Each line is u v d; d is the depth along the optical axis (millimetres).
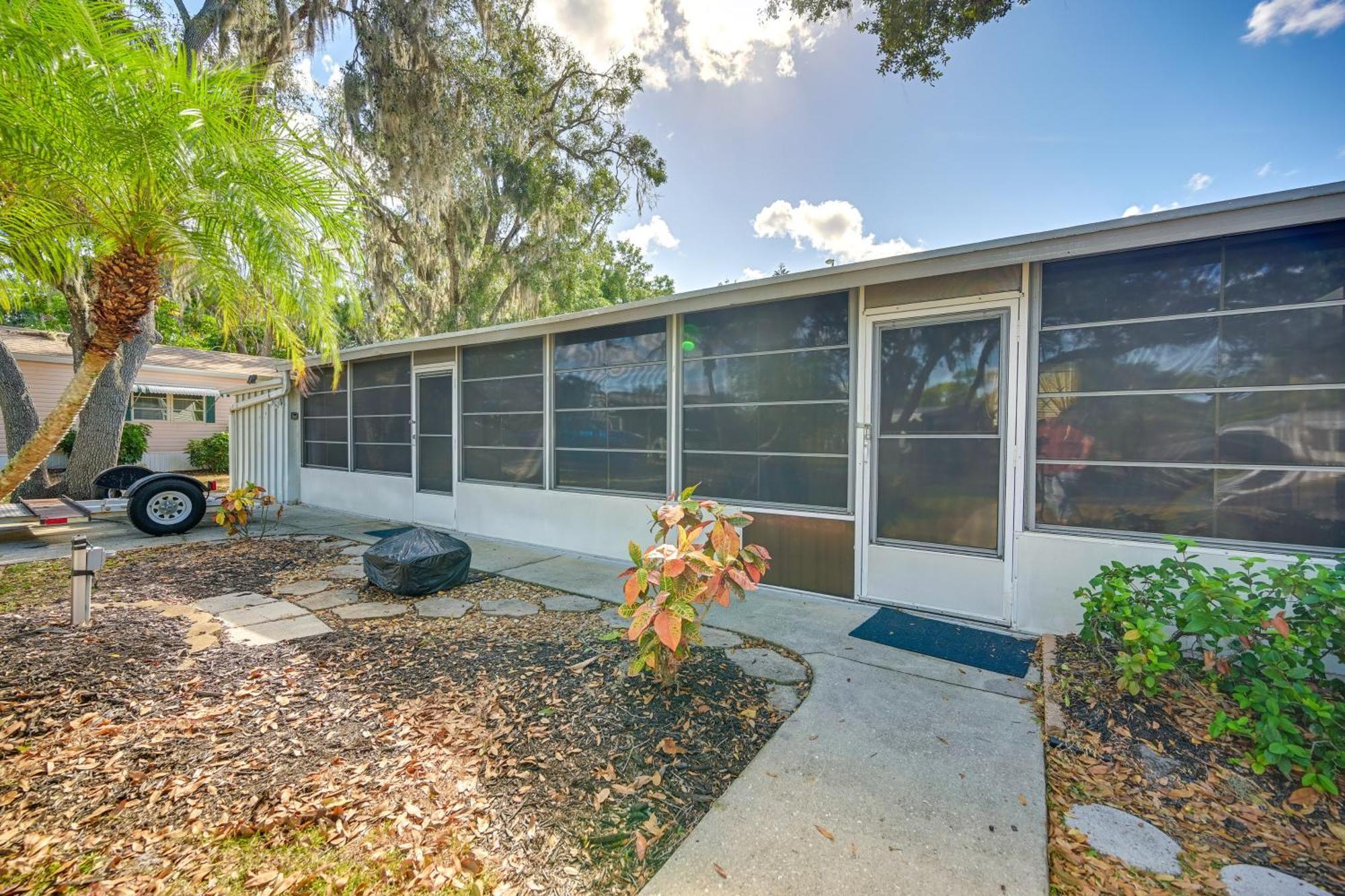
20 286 3793
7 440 8914
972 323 3795
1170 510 3250
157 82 2928
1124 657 2613
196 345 20344
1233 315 3070
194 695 2773
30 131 2752
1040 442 3598
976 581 3807
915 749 2346
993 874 1680
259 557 5723
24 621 3633
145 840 1818
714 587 2592
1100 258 3402
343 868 1715
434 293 12414
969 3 7004
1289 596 2520
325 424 9117
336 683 2949
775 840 1826
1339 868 1704
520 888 1649
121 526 7535
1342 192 2580
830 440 4371
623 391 5570
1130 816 1945
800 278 4176
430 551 4578
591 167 14531
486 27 10938
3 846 1771
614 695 2773
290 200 3383
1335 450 2857
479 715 2625
